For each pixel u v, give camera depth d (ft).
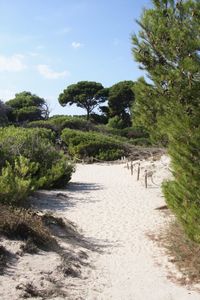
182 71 26.66
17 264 25.49
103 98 222.48
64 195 51.93
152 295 24.93
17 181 40.47
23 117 174.60
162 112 32.68
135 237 36.52
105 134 138.82
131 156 106.52
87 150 107.65
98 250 32.68
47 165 58.85
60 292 23.35
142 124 36.19
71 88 224.12
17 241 28.32
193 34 26.43
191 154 26.43
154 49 29.71
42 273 25.16
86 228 38.73
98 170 84.69
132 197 53.72
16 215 31.22
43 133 110.01
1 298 21.24
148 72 30.30
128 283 26.55
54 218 35.91
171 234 36.40
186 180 27.17
